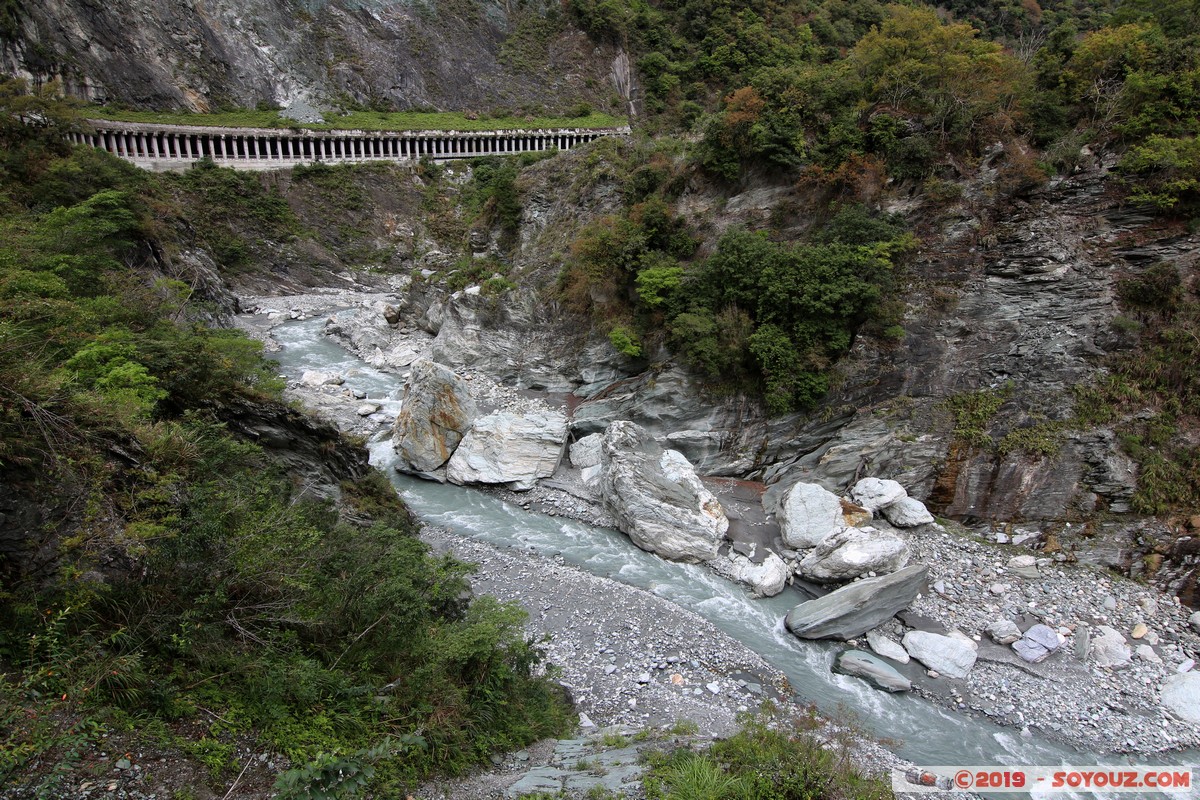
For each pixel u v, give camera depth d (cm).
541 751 1327
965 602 2239
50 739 802
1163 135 2664
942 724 1792
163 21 6588
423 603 1373
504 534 2592
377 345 4575
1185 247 2577
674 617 2139
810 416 2964
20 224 3083
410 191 7200
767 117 3369
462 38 8444
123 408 1366
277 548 1195
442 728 1155
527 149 7769
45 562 992
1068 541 2442
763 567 2366
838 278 2897
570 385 3772
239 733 967
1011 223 2855
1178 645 2078
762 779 1139
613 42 8456
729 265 3077
